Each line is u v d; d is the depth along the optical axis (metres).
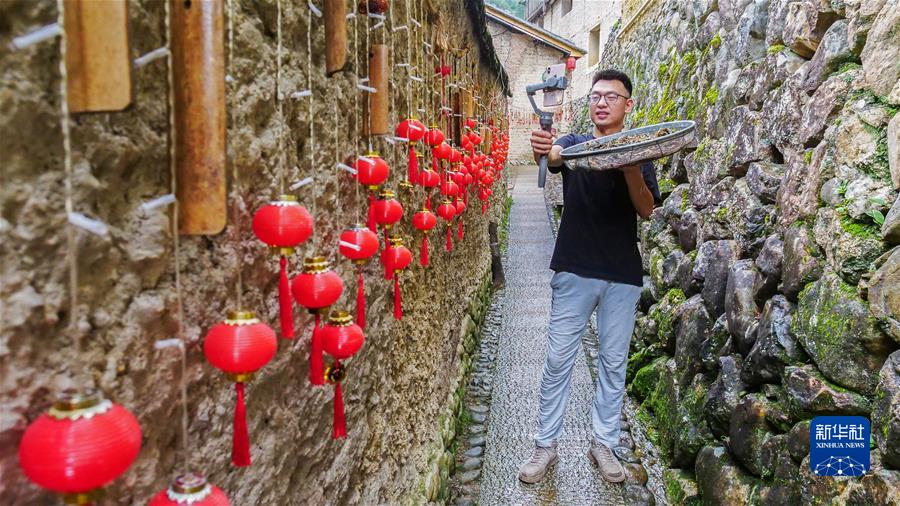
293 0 1.11
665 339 3.68
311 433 1.26
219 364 0.70
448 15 3.22
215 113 0.68
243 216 0.93
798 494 1.98
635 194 2.66
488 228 6.82
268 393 1.05
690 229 3.73
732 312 2.74
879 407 1.72
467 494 2.89
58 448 0.47
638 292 2.92
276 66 1.04
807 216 2.26
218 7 0.67
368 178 1.30
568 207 2.87
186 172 0.70
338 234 1.39
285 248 0.84
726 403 2.61
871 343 1.79
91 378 0.62
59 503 0.58
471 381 4.26
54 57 0.56
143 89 0.70
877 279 1.76
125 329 0.67
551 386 2.96
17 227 0.53
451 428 3.17
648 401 3.72
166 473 0.77
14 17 0.52
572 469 3.10
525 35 12.04
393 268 1.46
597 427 3.09
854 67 2.18
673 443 3.10
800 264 2.21
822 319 1.99
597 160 2.37
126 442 0.50
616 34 9.16
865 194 1.91
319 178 1.27
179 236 0.77
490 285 6.50
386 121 1.54
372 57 1.51
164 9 0.73
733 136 3.26
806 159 2.37
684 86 4.74
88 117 0.61
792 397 2.08
